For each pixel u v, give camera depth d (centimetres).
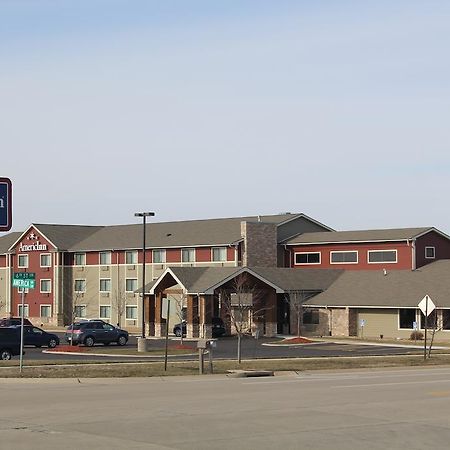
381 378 4075
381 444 2045
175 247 10631
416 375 4300
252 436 2148
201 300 8700
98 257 11488
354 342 7931
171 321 9438
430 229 9625
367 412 2638
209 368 4422
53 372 4062
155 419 2447
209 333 8681
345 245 10038
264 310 9062
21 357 4159
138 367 4488
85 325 7606
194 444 2022
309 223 10969
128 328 10969
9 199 3088
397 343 7806
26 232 12269
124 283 11162
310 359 5412
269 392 3266
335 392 3275
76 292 11706
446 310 8194
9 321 9512
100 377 3919
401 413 2617
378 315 8656
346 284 9175
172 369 4341
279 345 7612
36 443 2014
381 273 9200
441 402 2930
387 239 9619
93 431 2212
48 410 2652
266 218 10994
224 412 2616
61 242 11856
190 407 2741
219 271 8931
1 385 3628
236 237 10175
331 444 2038
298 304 8944
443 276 8675
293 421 2425
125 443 2027
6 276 12506
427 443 2064
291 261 10512
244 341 8244
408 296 8431
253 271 9019
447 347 7319
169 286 9206
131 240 11238
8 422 2378
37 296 12075
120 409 2683
